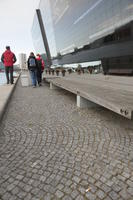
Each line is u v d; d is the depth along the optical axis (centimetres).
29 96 543
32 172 148
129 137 213
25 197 120
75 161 163
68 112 337
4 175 145
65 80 635
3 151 188
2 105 370
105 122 271
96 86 414
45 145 199
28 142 208
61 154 177
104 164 157
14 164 162
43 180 138
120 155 171
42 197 119
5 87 738
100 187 127
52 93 595
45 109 367
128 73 621
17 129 253
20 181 137
